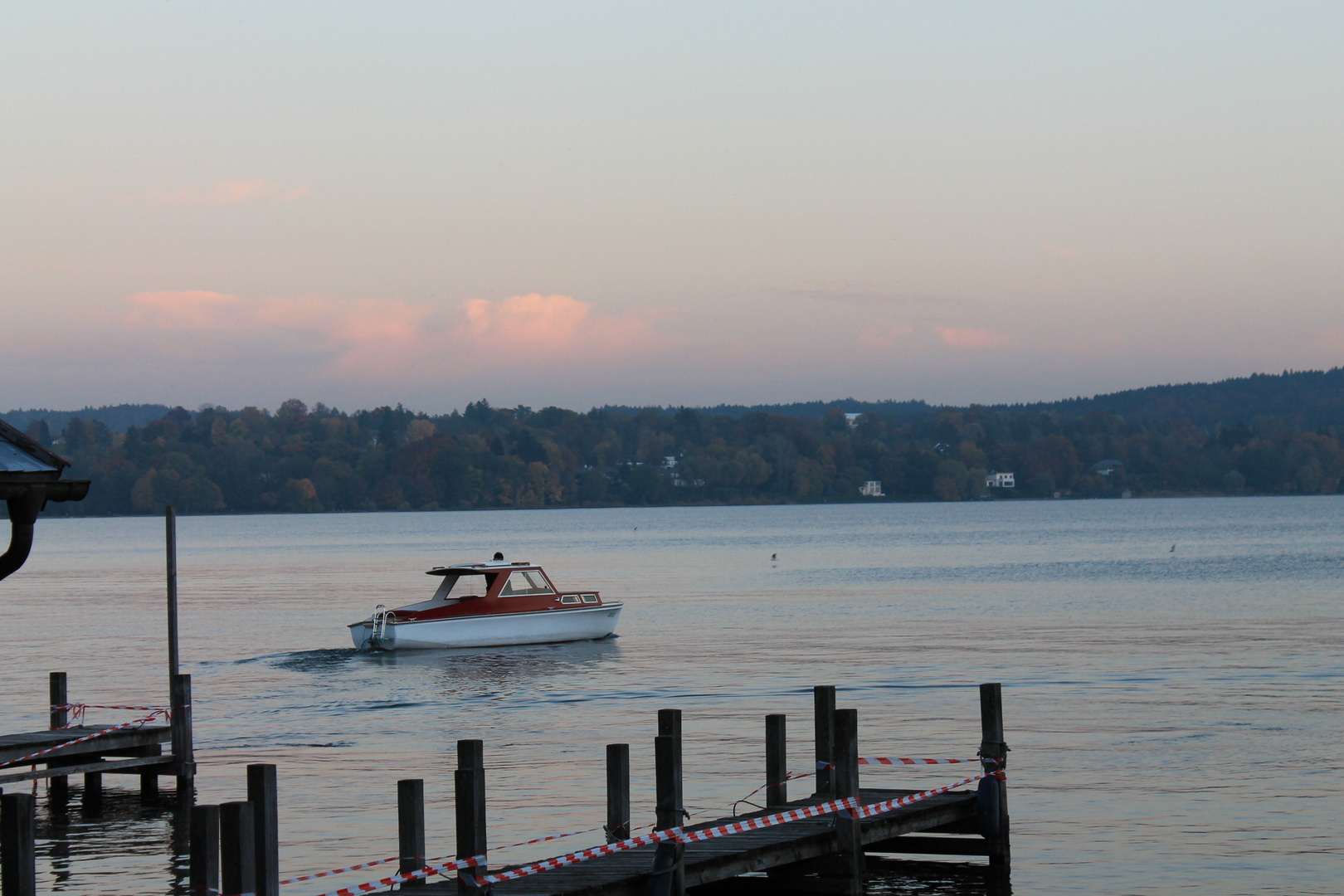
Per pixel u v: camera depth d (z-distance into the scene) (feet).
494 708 114.11
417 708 114.73
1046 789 77.61
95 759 78.79
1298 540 447.83
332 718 109.81
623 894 48.24
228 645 168.25
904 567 327.67
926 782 79.77
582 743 96.22
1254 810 72.28
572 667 140.56
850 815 56.29
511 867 59.72
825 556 391.45
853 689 120.16
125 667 146.51
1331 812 71.61
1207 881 60.23
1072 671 129.90
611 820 50.96
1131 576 282.56
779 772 61.57
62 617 214.69
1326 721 99.09
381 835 69.67
